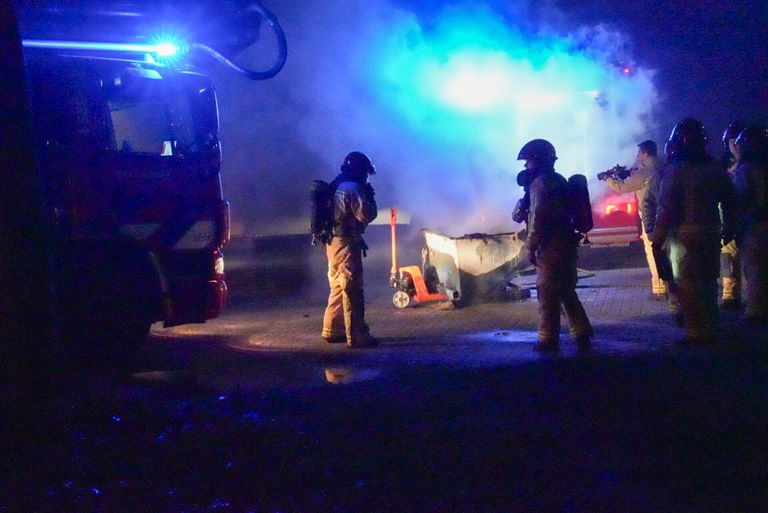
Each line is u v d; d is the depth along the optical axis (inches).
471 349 362.0
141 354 379.9
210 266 357.7
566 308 344.5
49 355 231.1
